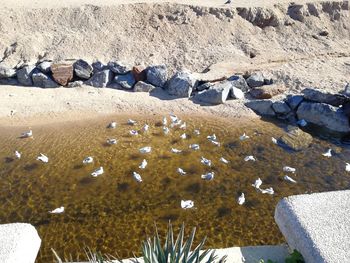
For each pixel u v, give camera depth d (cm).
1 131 1482
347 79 1784
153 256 441
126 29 2095
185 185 1190
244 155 1350
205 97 1683
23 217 1061
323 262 388
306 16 2253
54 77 1770
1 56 1944
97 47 2000
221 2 2314
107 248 961
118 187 1180
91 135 1461
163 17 2148
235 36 2116
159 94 1744
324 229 421
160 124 1539
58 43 2002
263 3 2272
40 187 1179
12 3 2194
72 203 1114
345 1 2314
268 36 2158
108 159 1316
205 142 1426
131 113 1616
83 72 1783
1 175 1230
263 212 1080
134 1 2234
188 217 1059
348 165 1273
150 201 1123
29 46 1966
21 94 1722
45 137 1447
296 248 428
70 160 1309
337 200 460
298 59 1986
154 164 1292
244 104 1662
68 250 955
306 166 1298
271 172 1261
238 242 977
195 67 1917
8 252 405
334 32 2239
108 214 1073
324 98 1562
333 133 1498
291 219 440
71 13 2136
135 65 1894
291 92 1711
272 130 1505
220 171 1259
